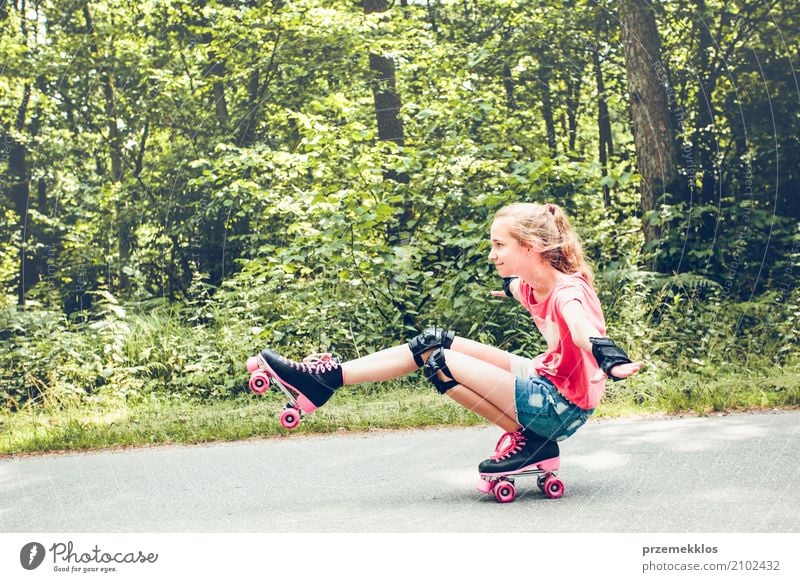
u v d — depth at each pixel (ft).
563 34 30.25
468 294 20.52
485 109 24.38
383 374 9.48
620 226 24.67
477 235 20.92
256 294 21.72
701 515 8.71
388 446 13.75
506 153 22.81
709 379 18.45
